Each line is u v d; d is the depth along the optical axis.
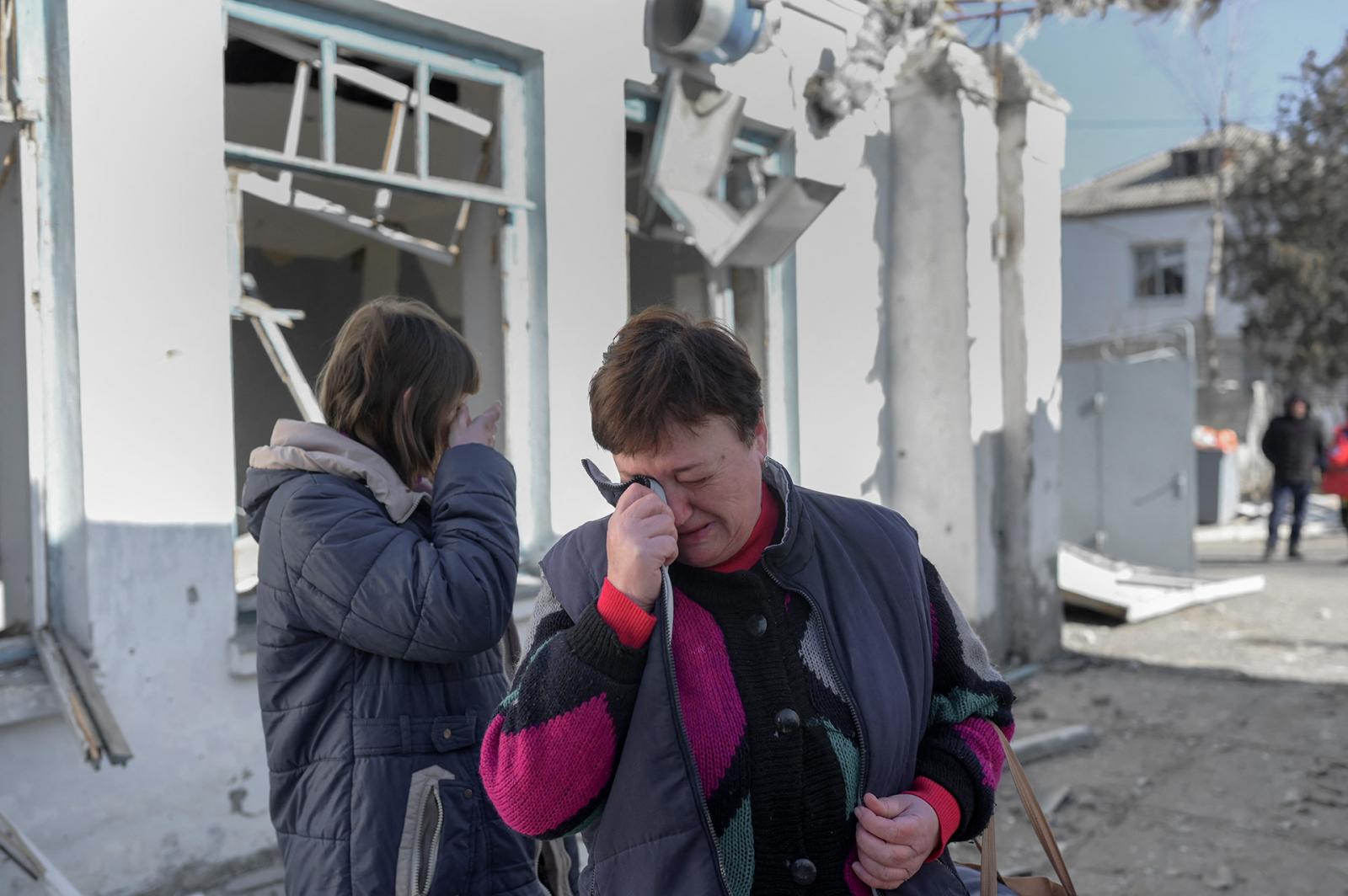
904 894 1.40
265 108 5.43
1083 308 29.42
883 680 1.40
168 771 3.23
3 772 2.92
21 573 3.16
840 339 5.90
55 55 3.05
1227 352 26.80
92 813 3.08
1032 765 4.96
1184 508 9.70
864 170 6.10
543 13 4.23
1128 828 4.21
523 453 4.39
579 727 1.30
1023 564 6.60
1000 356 6.57
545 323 4.32
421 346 2.04
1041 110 6.70
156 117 3.20
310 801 1.81
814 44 5.52
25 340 3.07
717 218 4.78
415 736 1.82
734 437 1.36
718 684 1.36
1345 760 4.83
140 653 3.18
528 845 1.92
